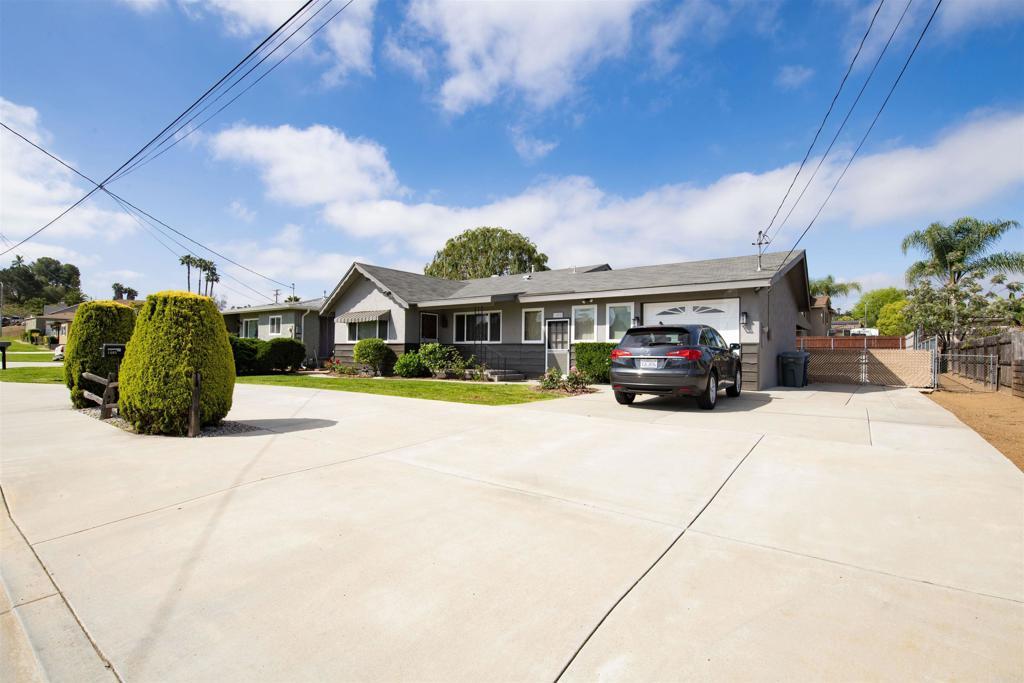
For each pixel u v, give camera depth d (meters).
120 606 2.53
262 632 2.30
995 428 7.27
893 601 2.54
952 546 3.17
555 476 4.80
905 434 6.57
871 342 29.72
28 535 3.40
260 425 7.53
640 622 2.37
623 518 3.72
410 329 19.33
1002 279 21.56
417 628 2.32
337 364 21.55
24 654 2.20
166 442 6.35
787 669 2.02
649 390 8.91
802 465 5.09
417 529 3.51
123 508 3.92
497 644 2.20
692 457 5.47
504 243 40.91
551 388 12.56
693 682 1.95
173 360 6.71
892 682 1.94
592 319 15.89
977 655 2.10
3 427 7.42
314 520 3.67
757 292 12.80
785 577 2.80
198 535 3.40
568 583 2.74
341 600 2.57
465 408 9.27
